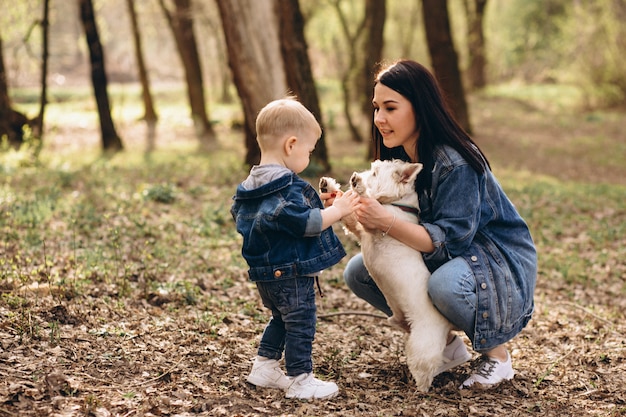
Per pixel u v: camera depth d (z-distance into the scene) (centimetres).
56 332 396
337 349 440
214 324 463
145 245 656
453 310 351
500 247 375
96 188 988
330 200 371
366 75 1856
